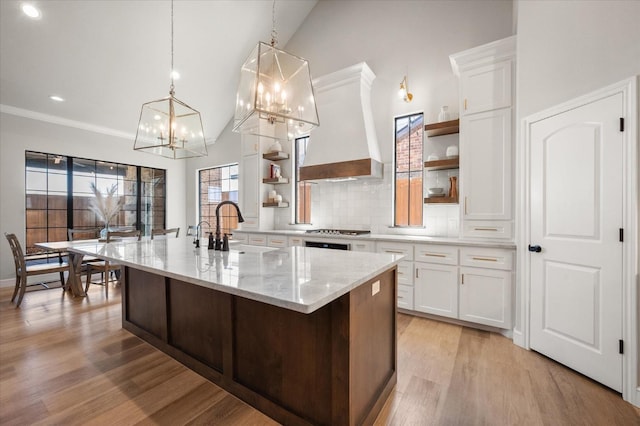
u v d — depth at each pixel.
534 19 2.42
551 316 2.25
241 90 2.05
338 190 4.34
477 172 2.89
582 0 2.05
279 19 4.61
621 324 1.81
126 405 1.71
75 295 3.82
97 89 4.27
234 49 4.64
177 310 2.23
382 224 3.95
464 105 2.96
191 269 1.62
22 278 3.42
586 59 2.03
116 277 4.71
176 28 3.95
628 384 1.75
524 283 2.47
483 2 3.37
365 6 4.20
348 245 3.60
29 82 3.86
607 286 1.88
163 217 6.26
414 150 3.81
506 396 1.79
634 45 1.75
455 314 2.89
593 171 1.97
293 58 2.04
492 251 2.70
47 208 4.64
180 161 6.49
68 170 4.86
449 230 3.49
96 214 5.20
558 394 1.81
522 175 2.51
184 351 2.17
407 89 3.80
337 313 1.37
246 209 5.08
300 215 4.95
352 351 1.37
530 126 2.44
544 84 2.33
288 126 2.43
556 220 2.21
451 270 2.91
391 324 1.89
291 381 1.55
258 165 4.89
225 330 1.84
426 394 1.81
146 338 2.50
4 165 4.20
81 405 1.70
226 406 1.71
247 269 1.61
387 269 1.76
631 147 1.76
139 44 3.90
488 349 2.42
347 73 3.80
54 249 3.29
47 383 1.92
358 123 3.73
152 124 2.83
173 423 1.56
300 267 1.66
